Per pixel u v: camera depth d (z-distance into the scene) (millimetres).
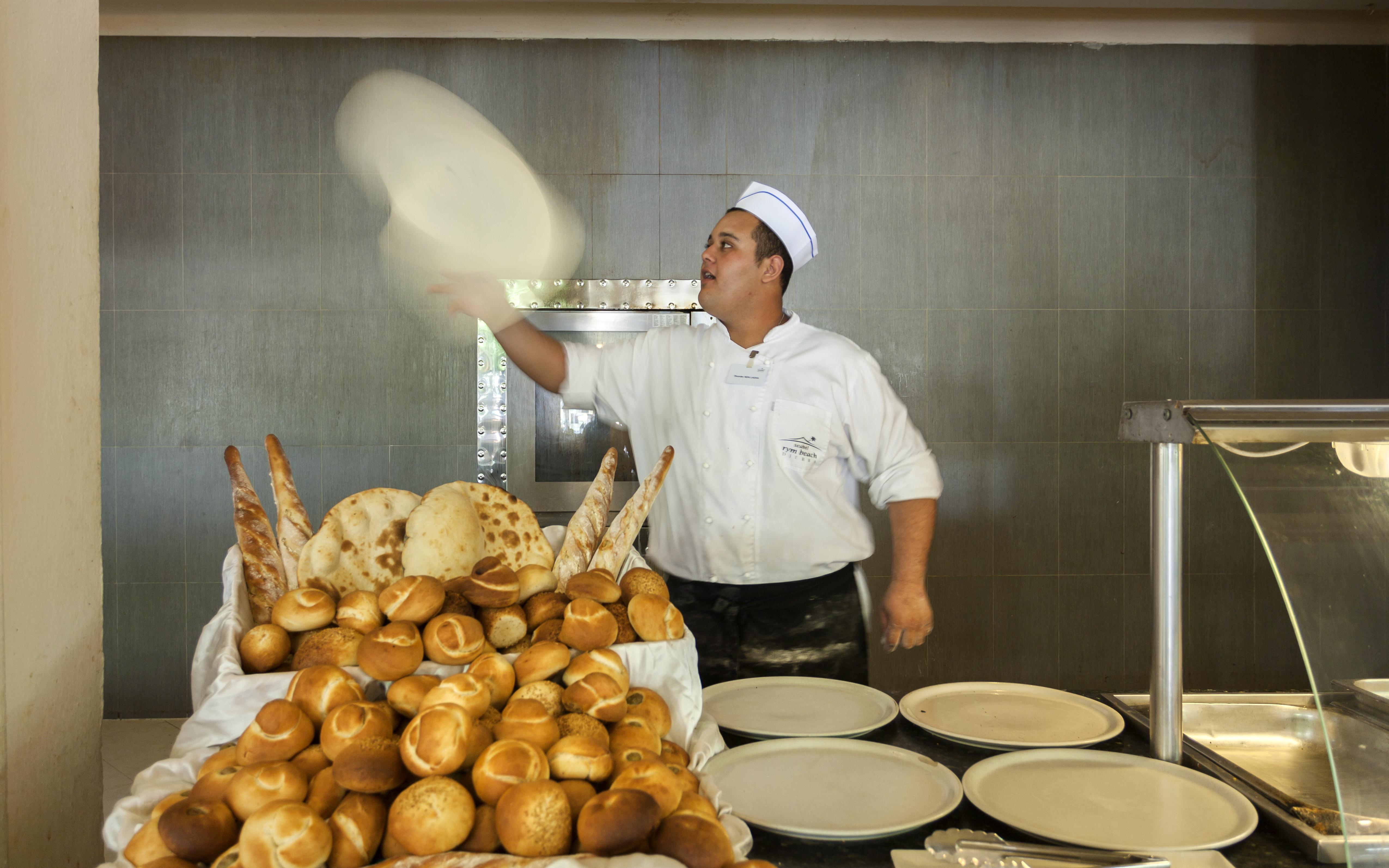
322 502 3018
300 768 597
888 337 3094
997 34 3066
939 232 3088
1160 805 798
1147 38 3078
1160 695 916
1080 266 3102
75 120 849
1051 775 859
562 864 522
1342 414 879
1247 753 1079
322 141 2973
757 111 3051
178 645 2979
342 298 2994
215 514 2984
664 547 1871
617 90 3029
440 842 540
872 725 988
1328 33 3086
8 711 727
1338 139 3107
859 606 1806
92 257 880
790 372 1797
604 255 3047
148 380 2973
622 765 626
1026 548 3104
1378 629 756
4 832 717
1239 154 3109
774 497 1771
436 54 2998
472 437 3029
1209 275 3115
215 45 2951
